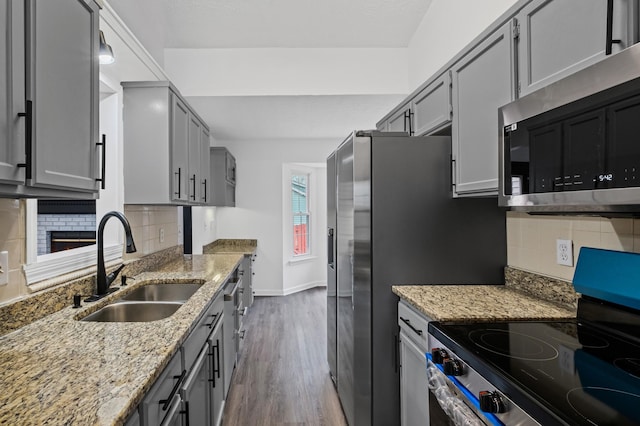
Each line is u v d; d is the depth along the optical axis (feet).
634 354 3.53
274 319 14.47
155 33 9.27
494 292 5.94
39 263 4.70
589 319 4.41
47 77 3.30
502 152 4.46
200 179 9.95
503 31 4.71
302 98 11.41
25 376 2.97
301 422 7.41
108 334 4.00
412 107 8.13
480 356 3.49
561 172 3.55
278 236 18.45
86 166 4.00
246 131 16.28
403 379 5.98
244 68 11.03
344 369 7.64
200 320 5.09
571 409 2.53
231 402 8.15
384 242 6.42
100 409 2.47
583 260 4.57
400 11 9.46
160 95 7.38
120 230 7.23
